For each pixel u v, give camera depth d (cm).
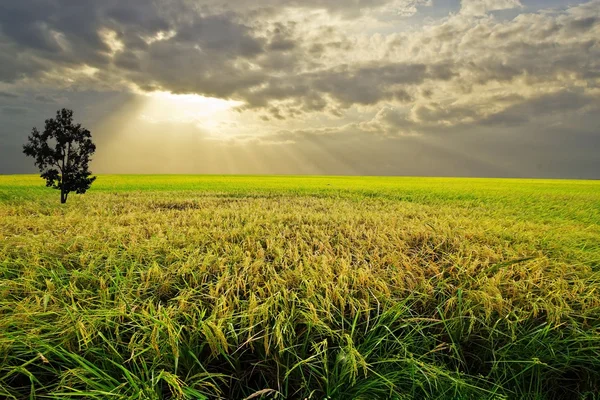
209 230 803
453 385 342
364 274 481
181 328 345
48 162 1780
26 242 662
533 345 388
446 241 719
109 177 5650
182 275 490
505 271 539
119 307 392
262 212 1203
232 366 340
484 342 408
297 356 339
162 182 4144
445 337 411
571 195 2627
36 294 438
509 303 440
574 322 411
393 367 358
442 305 449
